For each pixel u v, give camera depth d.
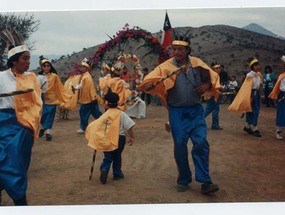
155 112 13.80
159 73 5.56
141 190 5.71
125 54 11.91
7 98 4.77
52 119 8.93
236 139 8.70
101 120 5.92
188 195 5.57
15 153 4.55
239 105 9.03
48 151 7.84
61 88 9.12
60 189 5.77
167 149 7.86
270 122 11.14
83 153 7.68
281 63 16.61
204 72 5.67
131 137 6.08
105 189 5.76
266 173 6.45
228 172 6.46
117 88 9.20
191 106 5.60
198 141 5.39
